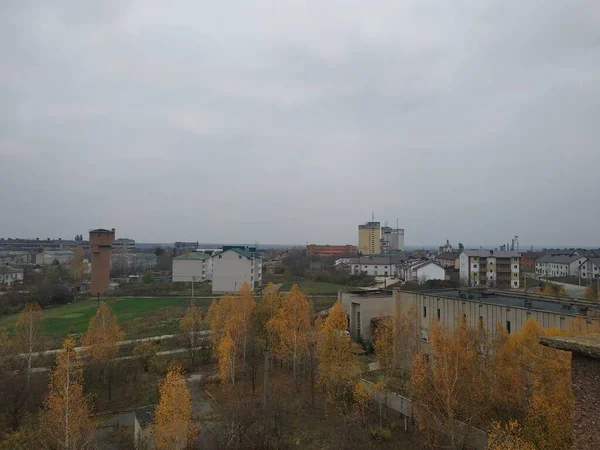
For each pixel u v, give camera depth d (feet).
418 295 130.11
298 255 586.45
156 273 403.13
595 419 29.32
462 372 71.87
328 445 82.43
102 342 115.75
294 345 119.14
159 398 109.91
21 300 235.81
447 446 70.38
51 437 74.74
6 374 103.81
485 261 299.79
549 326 92.12
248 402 96.68
